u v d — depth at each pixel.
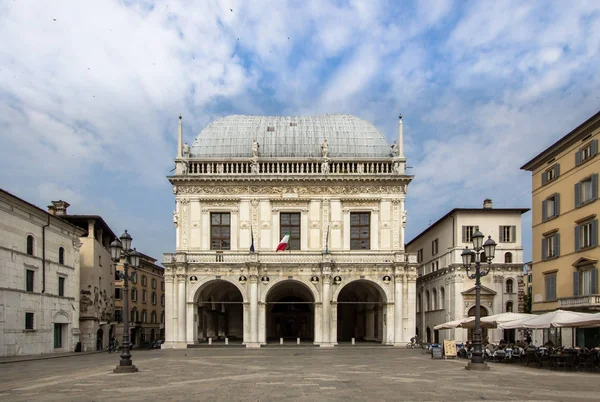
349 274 62.59
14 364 40.41
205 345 61.19
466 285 65.19
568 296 48.47
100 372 32.12
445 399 20.30
